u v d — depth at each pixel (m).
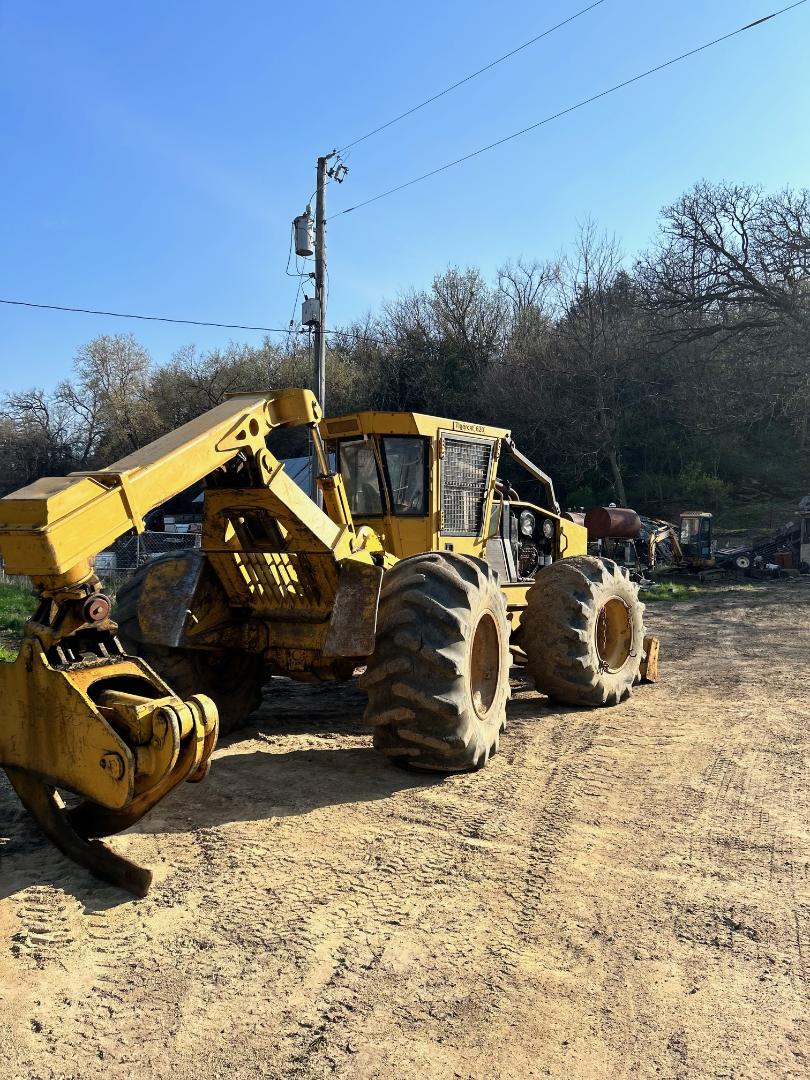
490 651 5.29
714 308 30.06
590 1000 2.62
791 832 4.03
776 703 6.93
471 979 2.72
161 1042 2.38
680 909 3.24
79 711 3.17
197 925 3.03
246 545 4.91
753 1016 2.56
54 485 3.34
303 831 3.93
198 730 3.21
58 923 3.03
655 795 4.55
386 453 6.11
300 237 18.03
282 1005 2.56
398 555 6.16
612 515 19.22
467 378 39.44
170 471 3.66
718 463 34.91
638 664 7.27
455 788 4.61
